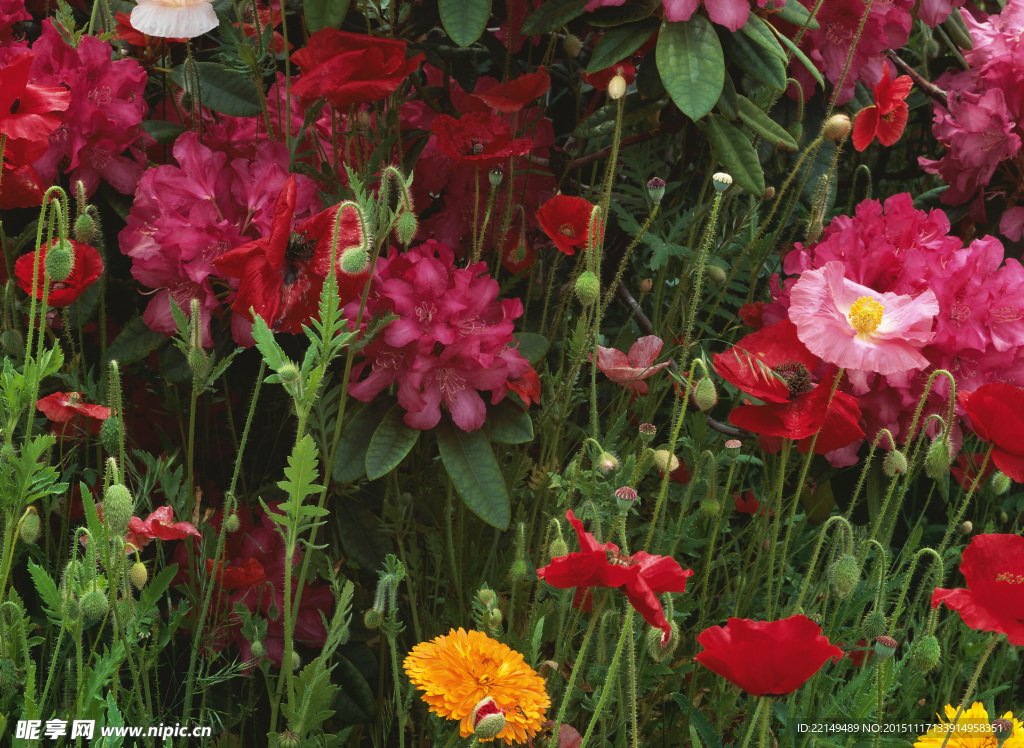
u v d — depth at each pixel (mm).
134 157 2404
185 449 2410
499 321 2135
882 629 1704
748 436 2586
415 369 2023
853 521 2627
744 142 2504
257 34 2363
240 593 2139
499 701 1478
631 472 2043
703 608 2215
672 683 2205
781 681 1382
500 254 2463
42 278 1841
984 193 3184
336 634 1631
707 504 2098
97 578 1542
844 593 1648
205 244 2064
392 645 1707
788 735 1870
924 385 2318
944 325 2293
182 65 2504
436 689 1483
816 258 2445
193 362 1788
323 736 1749
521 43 2725
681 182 2773
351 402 2213
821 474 2488
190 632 2006
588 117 2674
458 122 2307
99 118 2213
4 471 1466
